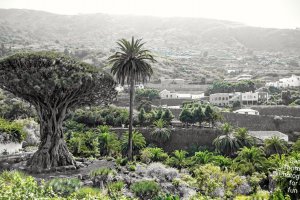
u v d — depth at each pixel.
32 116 77.69
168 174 38.78
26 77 37.88
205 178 35.25
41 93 39.06
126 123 75.12
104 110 79.25
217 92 124.50
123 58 53.97
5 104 80.06
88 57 170.75
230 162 50.81
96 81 42.41
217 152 59.84
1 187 13.68
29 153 50.72
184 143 66.44
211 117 73.31
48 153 41.84
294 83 134.00
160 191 31.05
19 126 55.91
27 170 39.88
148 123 75.25
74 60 42.41
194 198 26.22
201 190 34.88
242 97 109.38
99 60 160.50
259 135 68.19
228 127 62.25
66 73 39.53
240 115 77.81
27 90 38.97
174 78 152.25
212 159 52.22
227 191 34.56
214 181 34.88
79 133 65.44
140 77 56.44
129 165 45.47
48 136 42.56
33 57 38.50
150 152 56.16
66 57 41.91
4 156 47.41
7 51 153.38
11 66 38.72
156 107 93.69
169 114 74.12
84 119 75.06
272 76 159.12
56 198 14.60
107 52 180.50
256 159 49.38
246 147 53.97
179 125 76.50
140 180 35.19
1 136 51.03
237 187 36.25
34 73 38.00
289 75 159.00
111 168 43.16
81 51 181.12
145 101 96.44
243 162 48.62
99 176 34.56
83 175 36.22
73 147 57.69
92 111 77.88
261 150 56.47
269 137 62.88
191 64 190.38
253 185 39.12
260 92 111.44
